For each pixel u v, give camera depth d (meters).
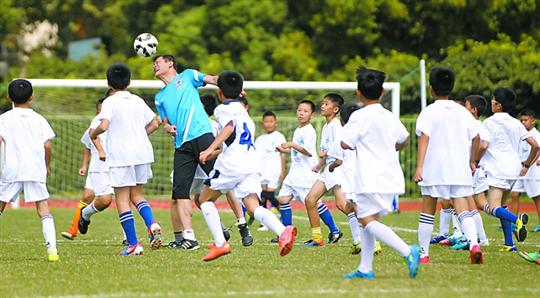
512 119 32.84
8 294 19.98
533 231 40.47
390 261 26.42
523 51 73.50
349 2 76.75
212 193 25.83
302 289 20.42
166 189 64.88
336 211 55.50
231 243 33.03
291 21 79.94
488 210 31.38
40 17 88.88
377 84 22.69
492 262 26.30
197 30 76.12
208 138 28.88
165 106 29.48
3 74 89.25
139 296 19.53
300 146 34.59
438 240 33.69
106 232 38.22
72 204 61.81
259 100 70.31
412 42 81.12
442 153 25.83
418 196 67.94
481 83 71.69
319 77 76.31
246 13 77.12
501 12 77.69
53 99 66.94
